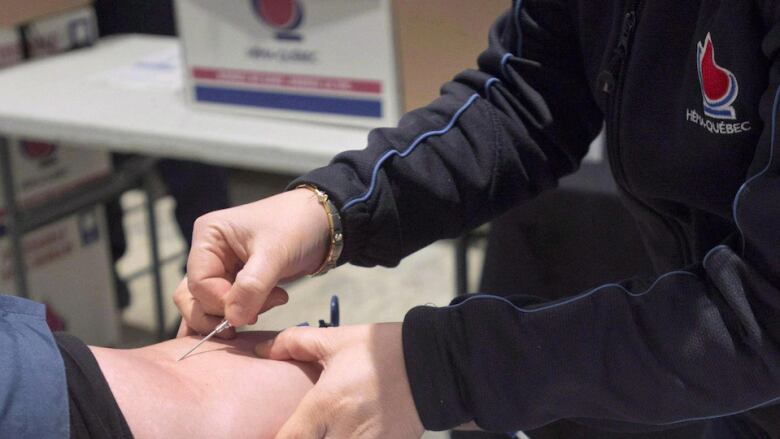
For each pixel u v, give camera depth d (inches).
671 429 49.5
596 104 39.2
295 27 65.9
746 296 25.7
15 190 88.4
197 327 34.2
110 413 25.9
